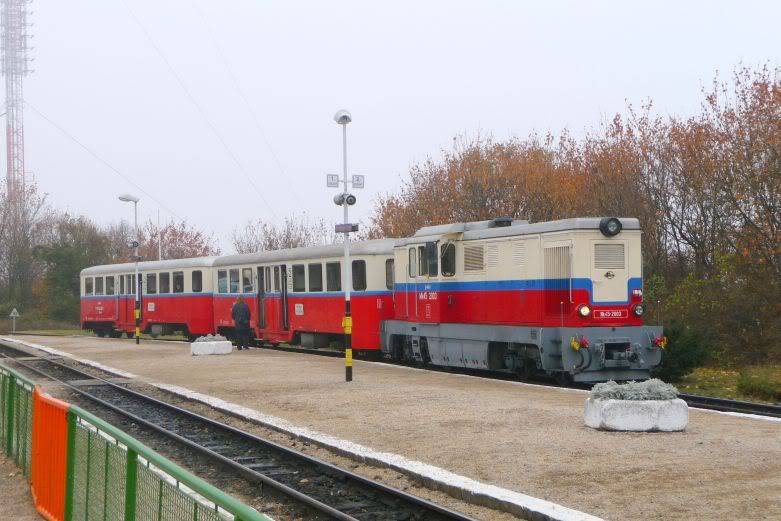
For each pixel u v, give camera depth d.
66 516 8.49
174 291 38.47
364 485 10.16
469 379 19.70
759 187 25.80
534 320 18.80
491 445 11.55
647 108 32.75
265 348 32.75
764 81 27.19
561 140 37.12
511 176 36.41
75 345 37.50
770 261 24.97
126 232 85.56
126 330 42.25
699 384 20.53
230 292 34.78
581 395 16.25
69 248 66.00
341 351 30.20
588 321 17.80
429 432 12.77
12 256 68.69
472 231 21.09
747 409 15.68
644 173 31.94
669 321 24.73
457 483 9.52
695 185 28.67
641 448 10.91
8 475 11.48
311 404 16.34
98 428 7.48
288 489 9.87
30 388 10.96
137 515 6.43
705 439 11.41
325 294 27.86
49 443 9.32
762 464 9.84
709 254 29.02
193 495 5.29
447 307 21.81
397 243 24.16
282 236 60.91
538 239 18.73
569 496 8.82
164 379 22.31
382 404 15.83
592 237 17.95
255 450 12.96
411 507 9.17
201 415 16.66
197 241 72.06
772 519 7.73
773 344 23.72
